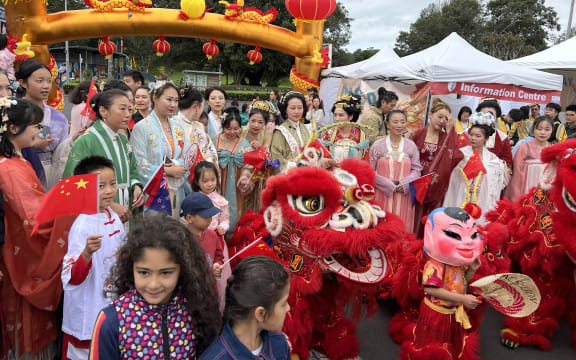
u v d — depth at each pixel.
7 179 2.70
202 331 1.88
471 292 3.21
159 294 1.78
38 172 3.25
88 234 2.62
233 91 32.84
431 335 3.15
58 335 3.13
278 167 4.81
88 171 2.63
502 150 5.62
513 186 5.54
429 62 8.74
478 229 3.36
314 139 3.43
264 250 3.11
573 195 3.20
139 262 1.75
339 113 4.99
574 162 3.20
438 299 3.12
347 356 3.41
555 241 3.59
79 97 4.86
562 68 12.30
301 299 3.06
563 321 4.36
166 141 4.01
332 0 9.12
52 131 3.89
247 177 4.87
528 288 2.84
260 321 1.78
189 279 1.84
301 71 9.69
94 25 7.99
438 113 4.93
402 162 4.76
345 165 3.11
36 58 7.54
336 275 2.93
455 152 4.90
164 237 1.74
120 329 1.76
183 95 4.46
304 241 2.82
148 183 3.53
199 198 3.07
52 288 2.83
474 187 4.91
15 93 4.11
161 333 1.81
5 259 2.80
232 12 8.77
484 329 4.16
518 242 3.91
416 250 3.46
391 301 4.59
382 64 10.34
